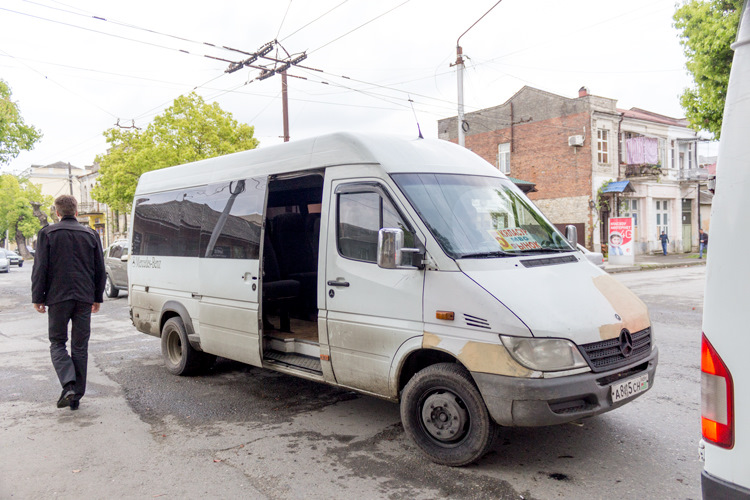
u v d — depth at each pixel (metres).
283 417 5.09
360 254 4.45
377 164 4.43
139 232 7.63
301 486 3.68
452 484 3.63
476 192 4.62
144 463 4.11
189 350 6.50
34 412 5.37
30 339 9.52
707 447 2.25
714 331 2.20
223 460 4.14
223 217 5.96
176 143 24.64
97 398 5.81
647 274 19.19
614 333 3.72
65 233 5.37
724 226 2.18
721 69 15.21
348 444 4.38
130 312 7.72
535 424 3.43
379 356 4.24
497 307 3.58
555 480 3.64
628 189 28.23
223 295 5.86
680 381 5.79
